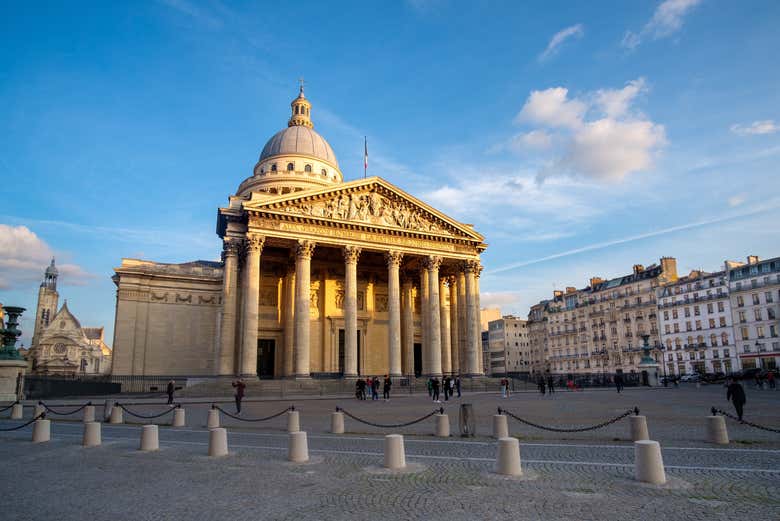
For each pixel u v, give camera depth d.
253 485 15.15
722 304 118.00
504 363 180.62
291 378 63.91
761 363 110.12
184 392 57.16
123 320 84.00
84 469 17.86
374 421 31.98
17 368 46.22
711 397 52.22
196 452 21.03
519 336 184.25
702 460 17.70
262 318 75.25
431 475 16.06
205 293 89.38
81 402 49.19
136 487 15.16
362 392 52.53
